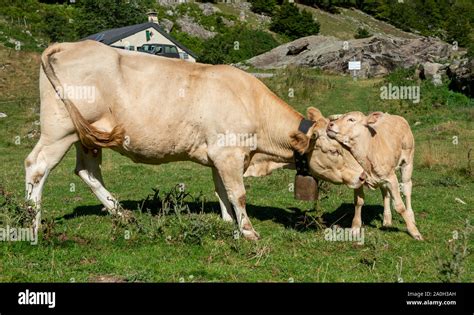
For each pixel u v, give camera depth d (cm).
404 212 883
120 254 773
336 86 3209
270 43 5734
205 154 899
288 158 902
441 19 8444
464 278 710
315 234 901
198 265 739
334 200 1191
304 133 862
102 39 4319
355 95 2967
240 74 904
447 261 729
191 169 1686
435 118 2431
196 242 820
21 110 2702
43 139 879
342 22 8175
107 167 1683
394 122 914
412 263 770
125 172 1612
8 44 3788
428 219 1030
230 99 877
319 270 735
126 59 880
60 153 885
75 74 857
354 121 834
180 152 900
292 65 4228
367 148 844
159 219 860
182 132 881
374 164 856
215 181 952
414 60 4212
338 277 713
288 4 7144
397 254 805
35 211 830
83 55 862
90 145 884
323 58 4244
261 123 894
